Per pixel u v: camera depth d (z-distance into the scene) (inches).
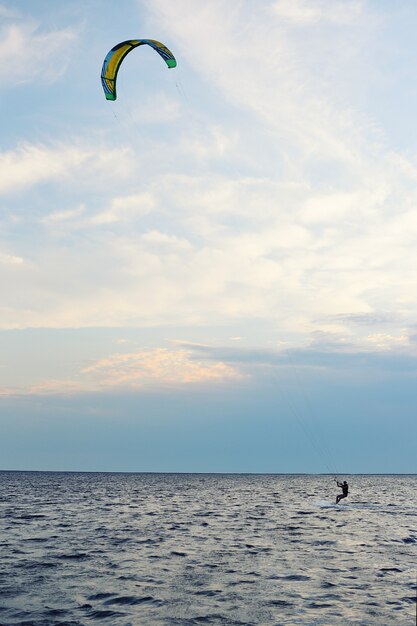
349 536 1344.7
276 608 682.8
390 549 1135.6
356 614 655.1
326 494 3757.4
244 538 1309.1
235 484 6082.7
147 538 1305.4
